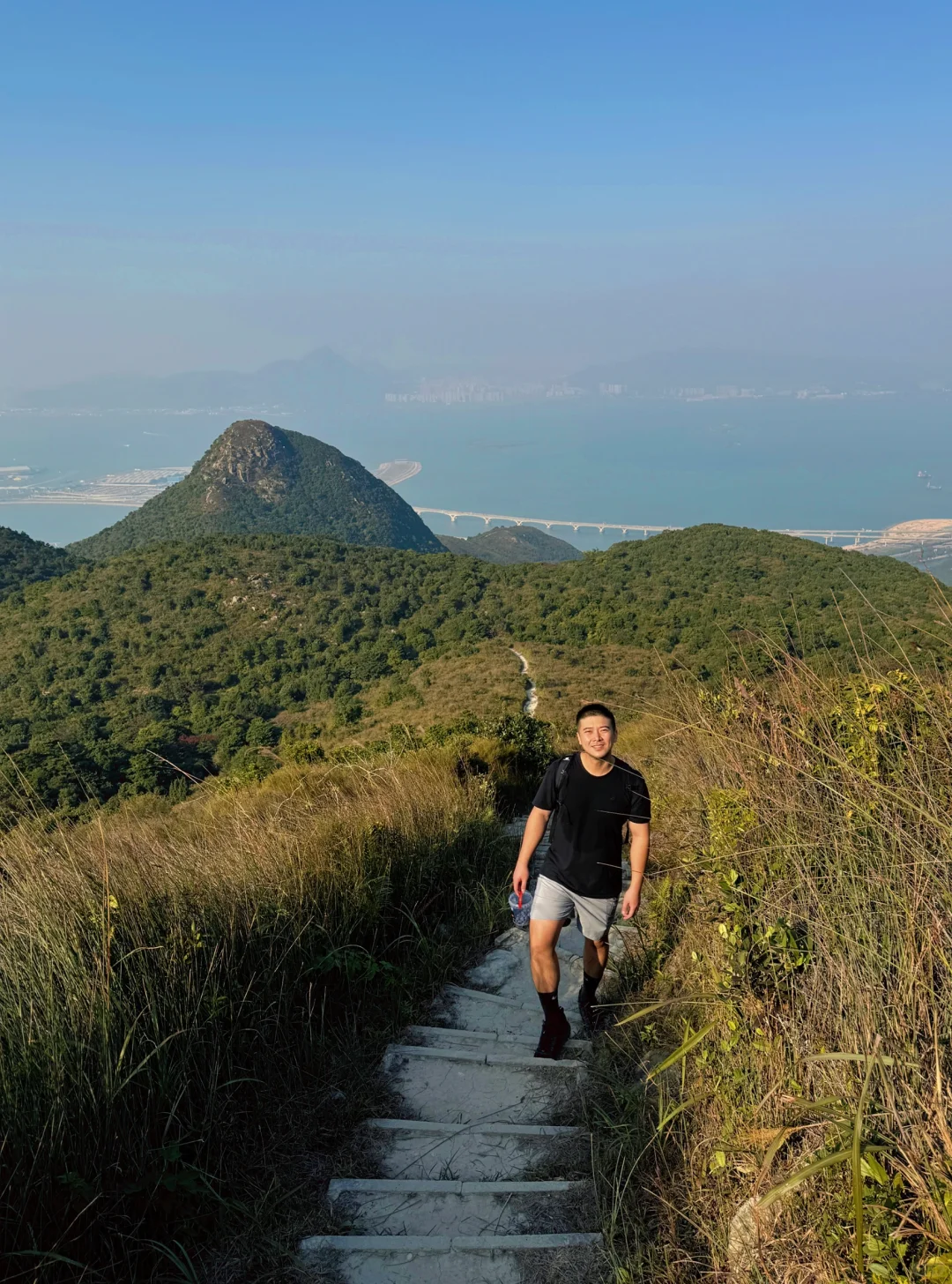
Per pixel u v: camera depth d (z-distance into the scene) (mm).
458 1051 3514
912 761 3127
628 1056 3260
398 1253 2283
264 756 14977
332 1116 3051
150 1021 2961
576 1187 2512
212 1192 2438
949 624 3982
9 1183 2201
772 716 4301
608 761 3602
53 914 3367
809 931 2648
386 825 5848
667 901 4543
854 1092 2033
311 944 3979
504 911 5223
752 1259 1956
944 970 2141
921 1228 1632
